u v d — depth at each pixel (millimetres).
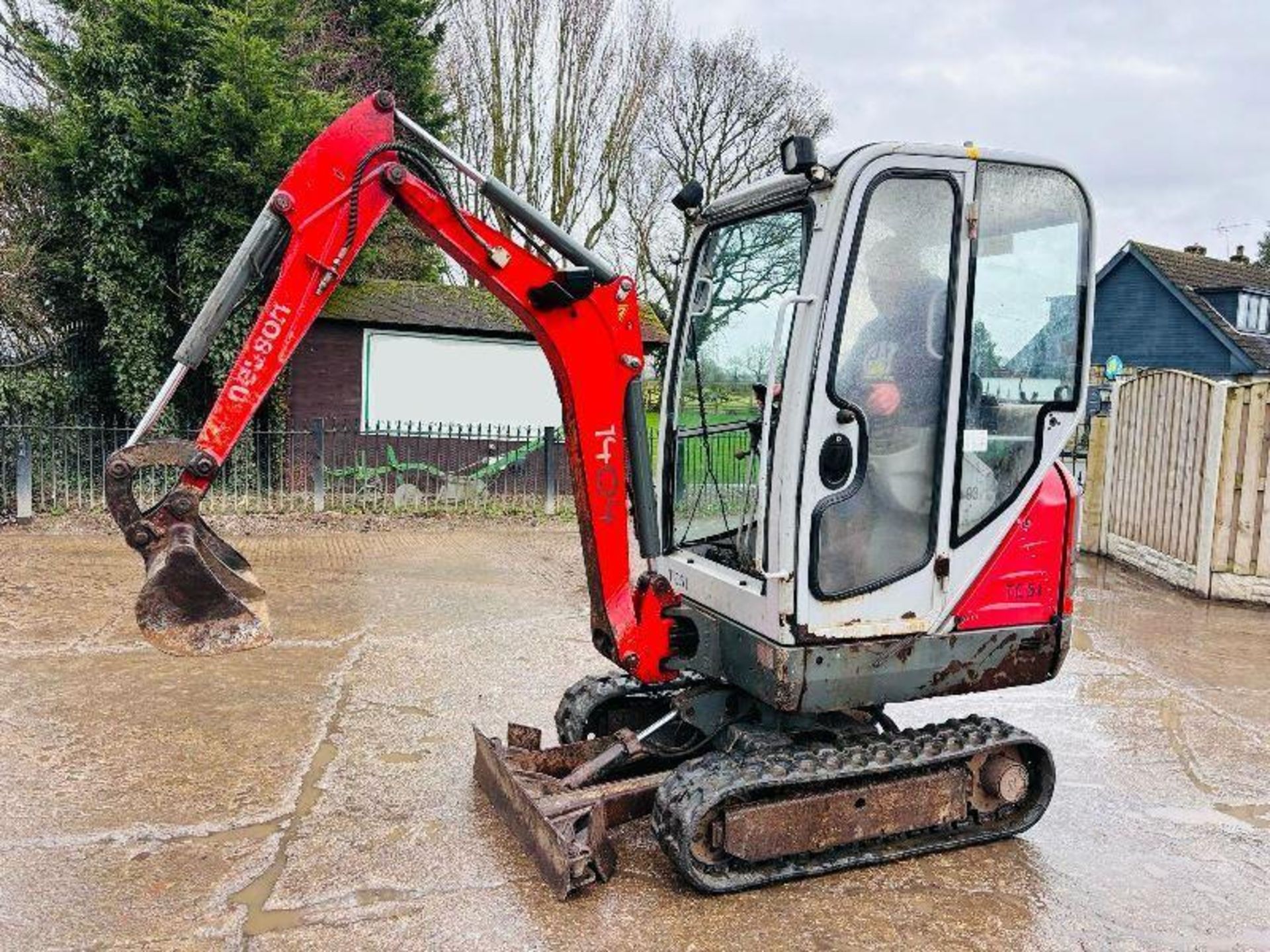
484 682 5758
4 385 11031
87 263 11477
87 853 3643
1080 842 4062
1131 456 10000
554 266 3607
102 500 10609
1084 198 3758
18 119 12008
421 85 18359
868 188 3361
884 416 3529
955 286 3537
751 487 3916
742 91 25141
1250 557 8461
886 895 3555
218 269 11805
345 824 3932
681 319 4508
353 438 12414
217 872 3541
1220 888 3719
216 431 3201
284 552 9328
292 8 13391
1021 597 3861
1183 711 5703
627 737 3971
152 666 5770
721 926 3301
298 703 5289
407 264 18594
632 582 4801
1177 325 27406
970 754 3820
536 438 12734
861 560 3549
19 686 5363
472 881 3531
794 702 3496
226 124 11461
